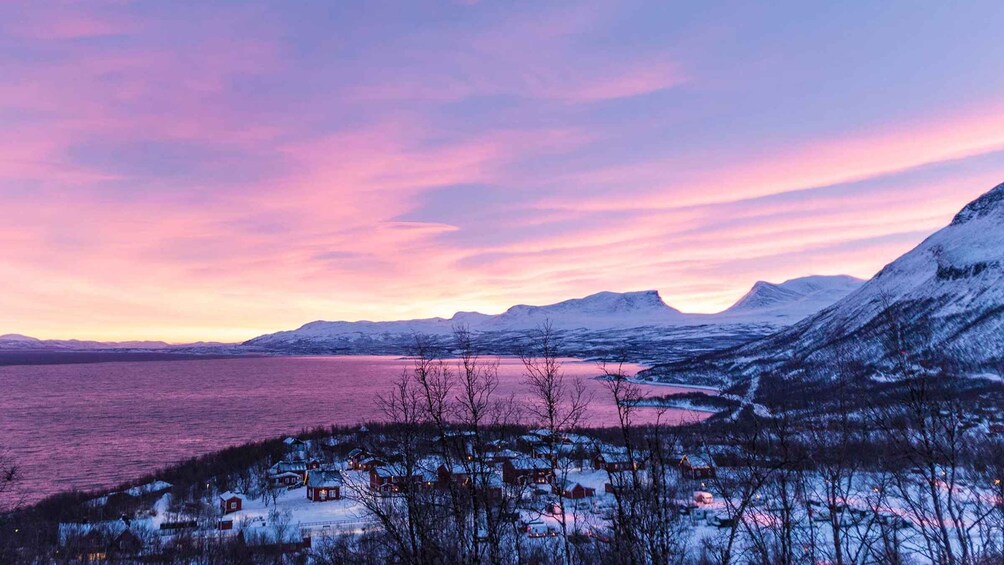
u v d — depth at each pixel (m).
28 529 73.31
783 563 16.88
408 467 16.70
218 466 109.56
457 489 17.19
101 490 103.62
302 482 95.94
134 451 148.75
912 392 16.88
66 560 60.59
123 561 59.81
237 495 82.31
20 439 169.12
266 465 108.50
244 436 169.50
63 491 106.00
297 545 58.28
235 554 58.81
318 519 71.12
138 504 88.00
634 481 18.03
